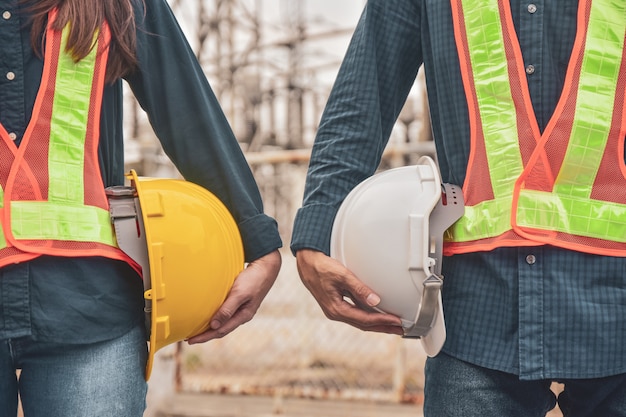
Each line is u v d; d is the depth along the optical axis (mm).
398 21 2211
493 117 1973
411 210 2012
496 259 1938
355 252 2066
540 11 1946
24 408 1919
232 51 14094
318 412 6086
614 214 1896
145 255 1944
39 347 1874
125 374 1941
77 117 1929
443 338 1926
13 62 1879
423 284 1933
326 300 2098
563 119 1911
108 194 1978
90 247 1891
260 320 7559
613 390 1919
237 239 2170
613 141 1908
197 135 2195
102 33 1969
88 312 1883
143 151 8945
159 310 1956
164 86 2184
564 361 1886
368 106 2191
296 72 14539
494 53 1983
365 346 7375
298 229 2148
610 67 1921
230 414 6023
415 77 2316
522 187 1920
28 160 1867
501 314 1937
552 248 1900
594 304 1886
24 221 1840
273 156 6473
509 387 1960
